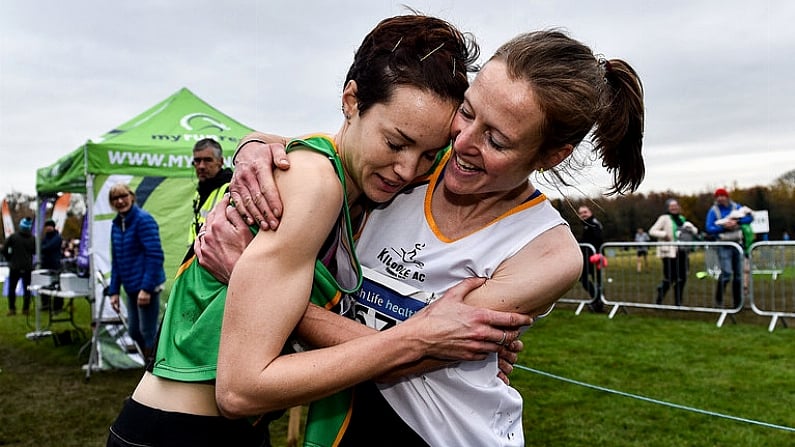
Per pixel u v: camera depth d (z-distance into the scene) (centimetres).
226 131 738
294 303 114
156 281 578
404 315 139
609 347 724
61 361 724
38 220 1116
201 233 137
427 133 119
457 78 120
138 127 711
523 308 128
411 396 139
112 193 580
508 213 139
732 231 952
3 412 517
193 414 132
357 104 124
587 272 993
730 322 891
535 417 475
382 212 148
